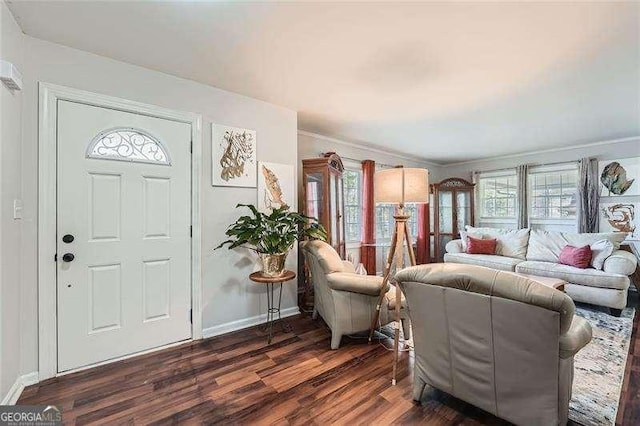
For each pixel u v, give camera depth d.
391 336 2.65
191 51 2.08
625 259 3.24
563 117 3.42
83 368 2.07
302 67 2.30
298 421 1.57
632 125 3.70
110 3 1.60
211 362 2.18
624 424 1.55
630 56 2.10
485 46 1.99
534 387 1.31
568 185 4.82
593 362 2.18
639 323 2.96
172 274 2.46
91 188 2.11
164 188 2.42
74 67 2.05
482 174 5.87
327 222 3.31
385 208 5.44
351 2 1.58
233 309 2.78
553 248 4.11
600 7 1.60
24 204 1.88
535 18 1.70
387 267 2.26
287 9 1.64
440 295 1.53
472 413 1.63
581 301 3.42
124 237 2.24
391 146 4.93
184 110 2.51
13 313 1.74
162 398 1.75
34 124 1.91
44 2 1.59
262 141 2.98
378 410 1.66
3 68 1.53
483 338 1.42
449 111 3.26
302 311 3.32
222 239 2.71
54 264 1.98
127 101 2.25
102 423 1.55
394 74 2.41
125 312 2.24
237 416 1.60
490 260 4.33
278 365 2.14
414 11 1.65
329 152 4.05
